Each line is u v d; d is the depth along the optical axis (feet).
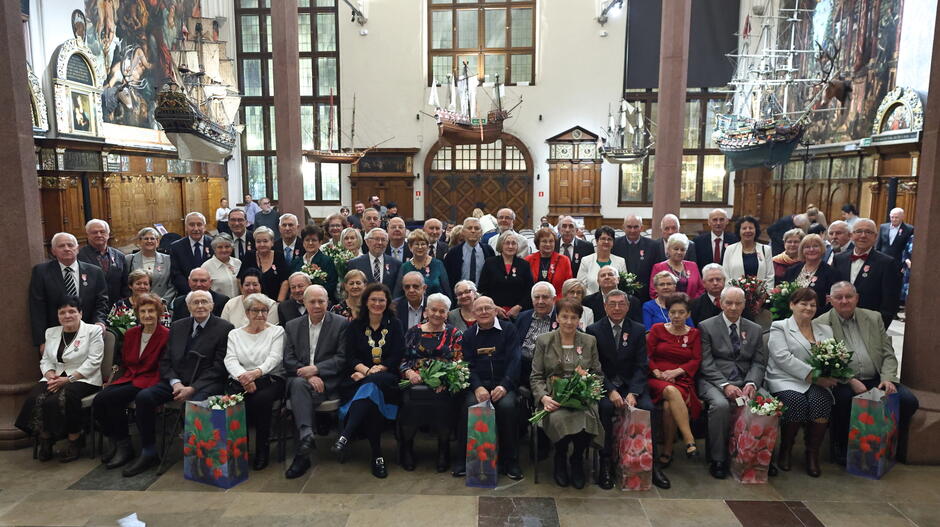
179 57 47.96
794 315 14.73
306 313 16.40
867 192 38.83
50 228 36.42
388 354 14.82
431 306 14.71
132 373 14.83
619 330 14.69
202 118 34.99
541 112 60.49
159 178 48.75
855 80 40.32
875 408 13.53
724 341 14.69
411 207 62.28
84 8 38.75
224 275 18.80
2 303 15.17
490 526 11.76
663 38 28.50
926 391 14.40
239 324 16.43
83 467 14.26
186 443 13.58
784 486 13.42
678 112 28.40
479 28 60.75
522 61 60.90
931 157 13.87
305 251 19.94
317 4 61.05
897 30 34.99
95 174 40.11
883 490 13.16
